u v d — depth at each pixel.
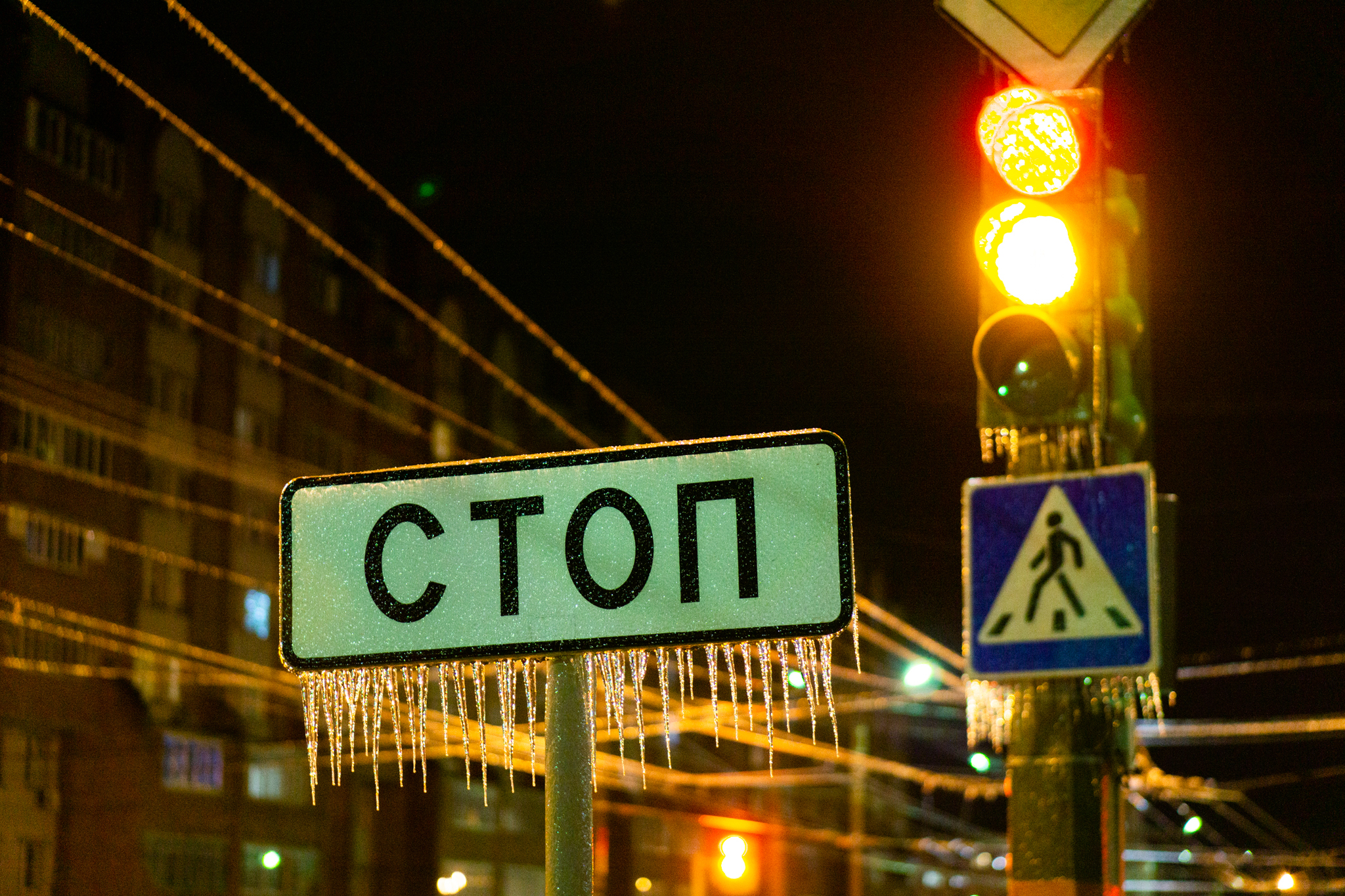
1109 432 4.60
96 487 28.14
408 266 38.78
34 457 26.78
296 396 34.12
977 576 4.67
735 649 2.13
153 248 30.38
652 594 2.11
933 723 54.75
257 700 31.83
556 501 2.16
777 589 2.08
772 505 2.11
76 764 27.16
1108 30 4.11
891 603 54.62
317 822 33.03
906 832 57.06
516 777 39.19
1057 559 4.61
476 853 37.25
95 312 28.56
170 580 30.00
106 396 28.56
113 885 27.53
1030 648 4.60
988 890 58.88
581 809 2.14
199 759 30.31
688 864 43.59
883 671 52.81
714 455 2.14
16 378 26.42
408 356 38.28
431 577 2.18
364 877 33.94
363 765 34.16
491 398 40.94
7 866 25.69
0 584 25.72
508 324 42.09
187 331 31.16
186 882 29.44
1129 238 4.67
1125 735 4.65
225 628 31.19
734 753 46.41
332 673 2.23
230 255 32.59
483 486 2.19
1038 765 4.55
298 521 2.22
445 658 2.15
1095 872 4.46
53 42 28.28
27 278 26.97
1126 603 4.53
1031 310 4.39
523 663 2.27
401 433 37.69
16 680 26.06
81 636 27.44
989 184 4.39
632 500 2.14
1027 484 4.66
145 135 30.41
